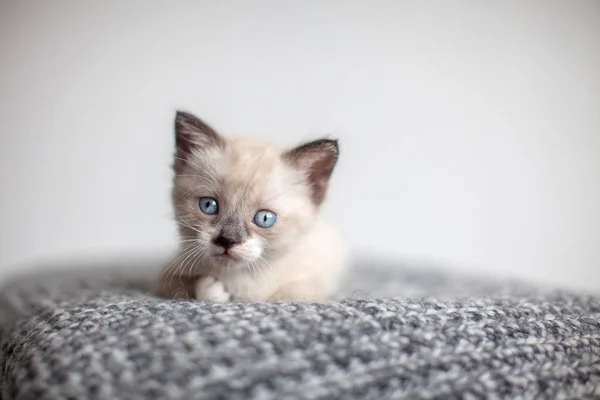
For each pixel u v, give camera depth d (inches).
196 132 12.3
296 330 9.0
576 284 19.8
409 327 9.3
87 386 8.3
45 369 8.8
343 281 14.9
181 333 8.9
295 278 12.3
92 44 20.4
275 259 12.1
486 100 19.7
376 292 14.5
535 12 18.9
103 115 21.0
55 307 11.3
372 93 20.0
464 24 19.3
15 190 21.5
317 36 19.8
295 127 20.2
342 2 19.6
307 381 8.3
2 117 20.9
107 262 18.0
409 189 20.6
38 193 21.6
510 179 20.0
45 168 21.4
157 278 12.6
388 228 21.0
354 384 8.4
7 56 20.4
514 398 8.8
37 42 20.4
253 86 20.1
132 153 21.1
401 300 10.5
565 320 10.4
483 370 8.9
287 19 19.8
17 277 16.5
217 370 8.3
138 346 8.8
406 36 19.6
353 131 20.1
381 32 19.7
